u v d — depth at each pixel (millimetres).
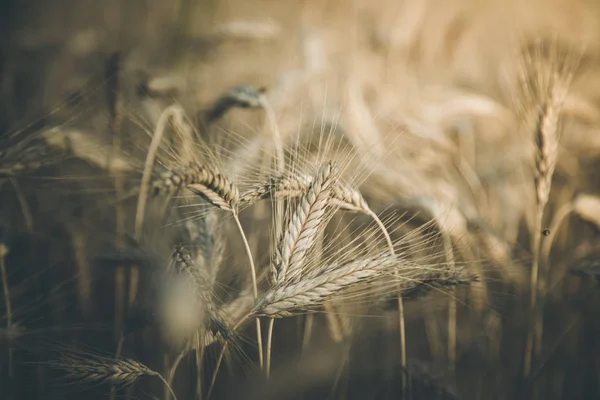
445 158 1053
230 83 1236
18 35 1584
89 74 1225
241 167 875
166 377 866
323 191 789
